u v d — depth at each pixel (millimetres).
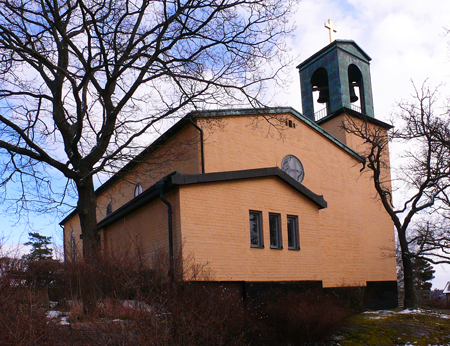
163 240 14812
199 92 14977
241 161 19594
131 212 17438
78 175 14523
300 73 30500
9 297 7930
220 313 9406
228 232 14633
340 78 27453
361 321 15039
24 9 13820
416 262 42938
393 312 17281
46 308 8953
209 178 14469
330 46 28391
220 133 19375
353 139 26297
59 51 15891
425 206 18047
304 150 21969
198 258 13750
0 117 13492
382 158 26125
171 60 15086
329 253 21500
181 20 14219
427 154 17969
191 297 9297
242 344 9648
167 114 14789
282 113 21438
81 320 9469
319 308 12328
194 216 14023
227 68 15117
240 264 14625
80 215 14672
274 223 16219
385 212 24938
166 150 18031
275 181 16438
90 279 10688
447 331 14234
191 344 8164
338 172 23203
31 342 7203
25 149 14062
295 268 16109
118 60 14516
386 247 23891
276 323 11742
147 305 8852
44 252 14789
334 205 22469
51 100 15500
